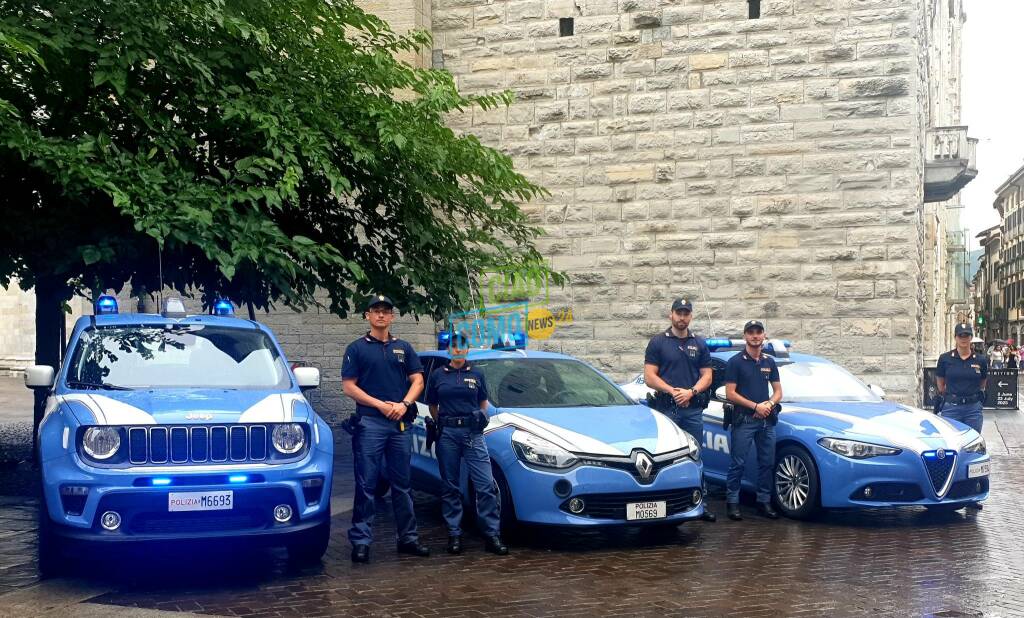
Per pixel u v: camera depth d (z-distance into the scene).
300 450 6.57
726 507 9.41
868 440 8.63
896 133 13.97
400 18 15.43
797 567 7.03
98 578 6.52
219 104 9.55
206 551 7.44
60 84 9.82
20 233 9.85
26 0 9.00
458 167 11.18
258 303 11.16
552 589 6.35
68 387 6.86
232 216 9.05
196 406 6.43
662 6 14.87
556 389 8.83
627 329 14.99
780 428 9.23
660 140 14.89
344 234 11.41
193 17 9.46
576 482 7.44
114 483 6.00
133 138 10.04
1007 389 23.88
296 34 10.59
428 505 9.84
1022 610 5.91
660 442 7.81
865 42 14.08
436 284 11.22
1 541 7.59
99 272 10.51
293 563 6.94
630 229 15.01
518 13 15.55
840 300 14.14
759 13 14.51
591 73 15.20
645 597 6.16
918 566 7.08
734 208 14.57
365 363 7.32
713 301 14.65
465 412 7.48
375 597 6.12
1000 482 11.63
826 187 14.21
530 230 12.64
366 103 10.48
